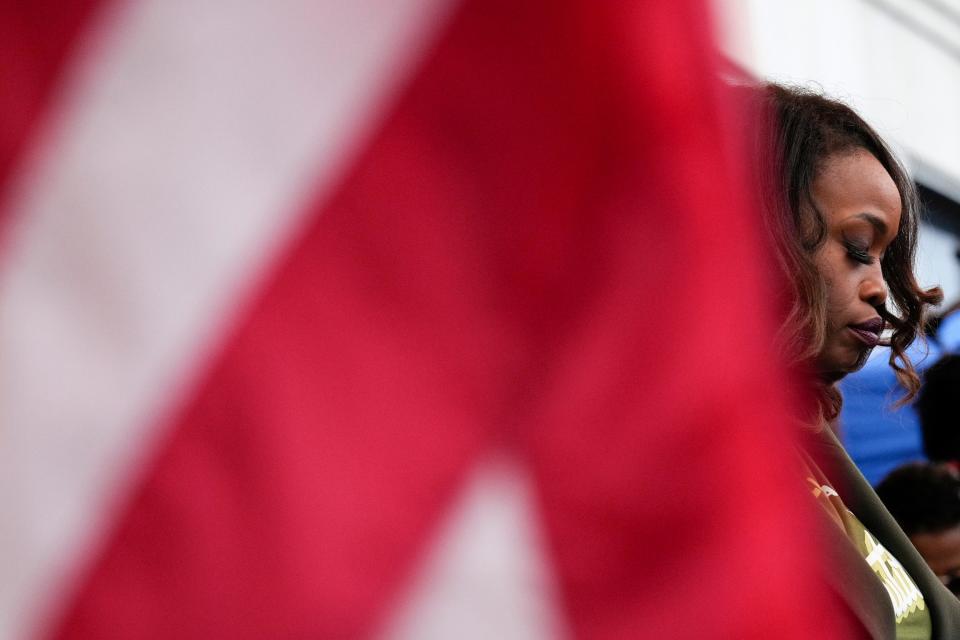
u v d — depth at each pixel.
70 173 1.58
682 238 1.52
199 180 1.57
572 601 1.52
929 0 10.79
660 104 1.52
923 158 10.62
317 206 1.58
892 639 2.83
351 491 1.54
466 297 1.57
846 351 3.29
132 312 1.56
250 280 1.57
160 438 1.54
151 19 1.58
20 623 1.54
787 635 1.50
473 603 1.52
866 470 6.99
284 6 1.58
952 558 4.80
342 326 1.56
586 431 1.53
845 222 3.23
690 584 1.50
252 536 1.53
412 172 1.58
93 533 1.54
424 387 1.56
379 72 1.58
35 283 1.57
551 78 1.55
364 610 1.52
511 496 1.54
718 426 1.51
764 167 3.22
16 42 1.59
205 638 1.52
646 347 1.53
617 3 1.53
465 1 1.57
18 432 1.55
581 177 1.55
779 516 1.51
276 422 1.54
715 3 1.55
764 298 3.04
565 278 1.55
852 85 9.83
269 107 1.58
